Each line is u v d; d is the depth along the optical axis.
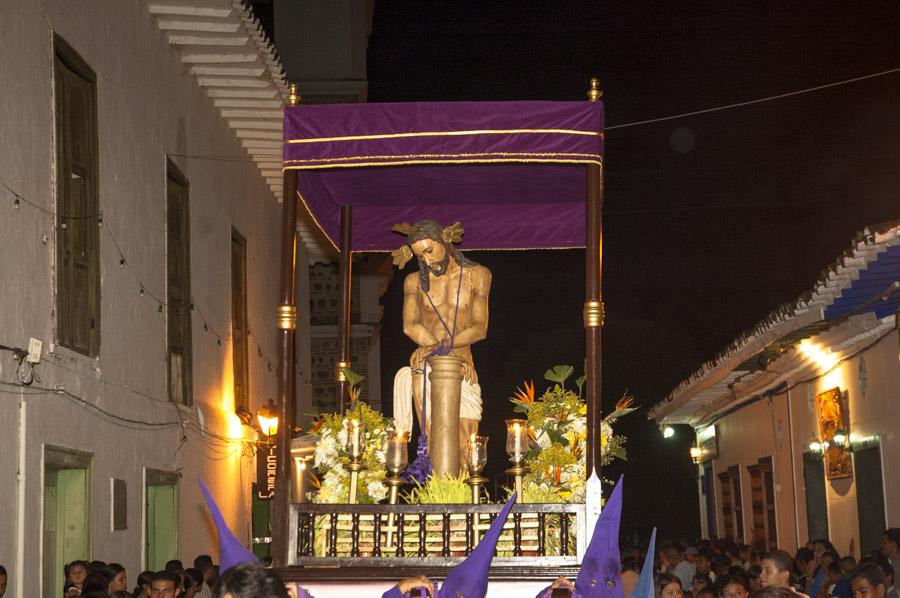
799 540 19.22
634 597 6.14
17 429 9.74
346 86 22.31
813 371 17.84
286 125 9.11
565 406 9.41
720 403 24.56
